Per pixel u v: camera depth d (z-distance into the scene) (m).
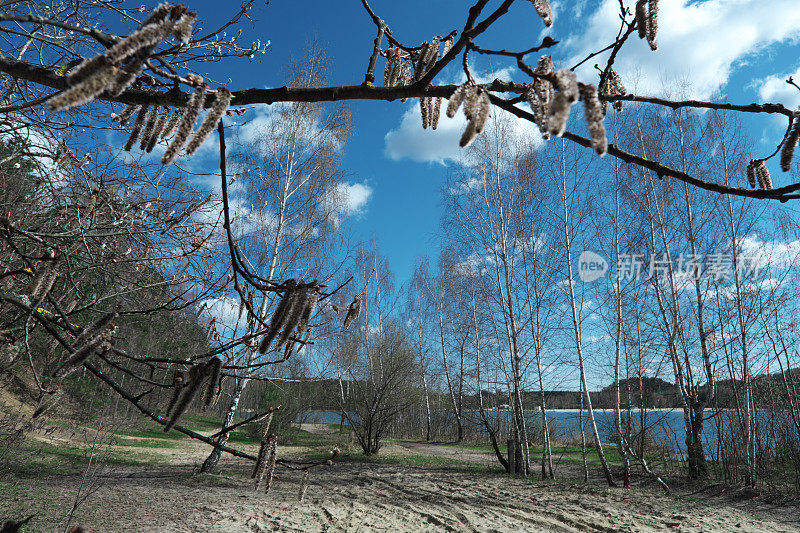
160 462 14.18
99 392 9.34
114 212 3.92
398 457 18.62
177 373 1.70
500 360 15.16
